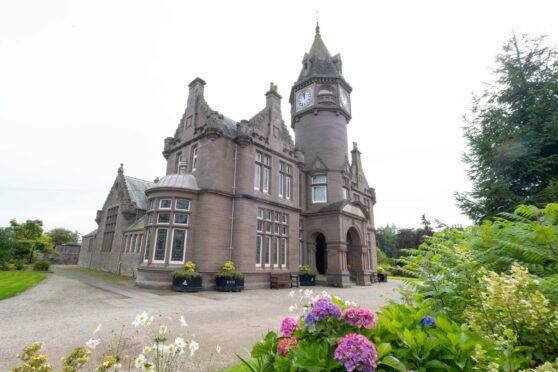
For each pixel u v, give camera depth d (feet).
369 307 38.78
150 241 56.49
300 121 96.89
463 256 12.62
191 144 67.31
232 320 29.60
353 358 7.25
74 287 54.19
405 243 169.89
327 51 102.83
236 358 18.88
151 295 45.52
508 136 41.09
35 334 23.31
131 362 17.67
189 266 53.06
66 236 223.10
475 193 42.27
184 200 58.34
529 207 13.79
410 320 9.63
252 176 65.51
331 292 58.08
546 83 41.98
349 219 81.71
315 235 82.12
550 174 38.17
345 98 98.84
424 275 14.39
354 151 115.85
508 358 7.13
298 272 71.72
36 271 94.17
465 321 11.89
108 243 106.22
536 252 11.35
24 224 137.08
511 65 45.85
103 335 23.18
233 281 53.36
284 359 8.52
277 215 70.79
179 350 11.67
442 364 7.66
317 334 9.24
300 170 85.61
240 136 63.98
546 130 39.01
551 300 8.72
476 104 47.70
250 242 61.00
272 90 77.61
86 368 16.51
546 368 6.47
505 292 8.39
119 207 102.68
